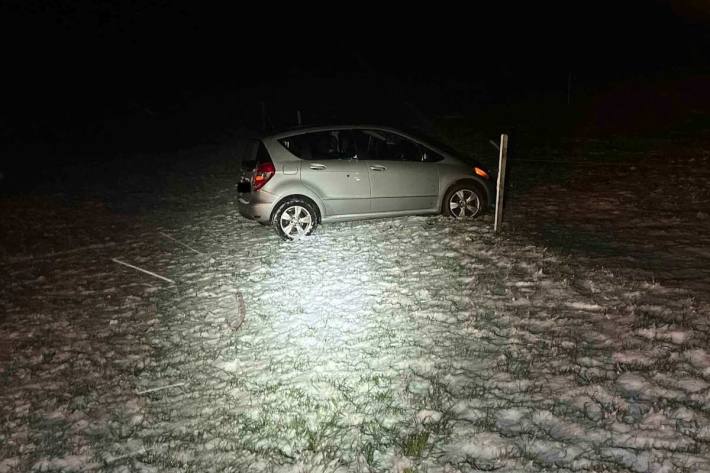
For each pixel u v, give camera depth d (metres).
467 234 8.34
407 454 3.79
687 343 4.75
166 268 8.59
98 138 23.06
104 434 4.63
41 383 5.64
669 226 8.12
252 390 4.94
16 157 20.61
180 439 4.40
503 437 3.82
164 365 5.66
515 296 6.09
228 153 18.56
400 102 24.17
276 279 7.44
